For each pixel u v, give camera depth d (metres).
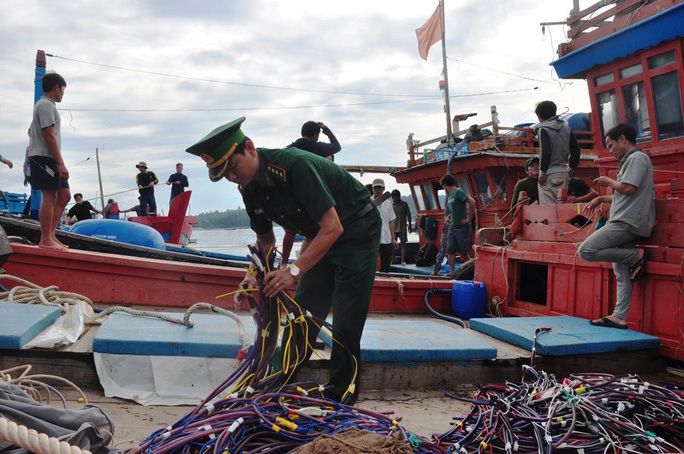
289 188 3.23
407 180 16.36
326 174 3.37
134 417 3.77
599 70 8.56
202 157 3.08
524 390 3.61
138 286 6.96
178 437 2.59
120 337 4.25
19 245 6.69
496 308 7.55
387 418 2.96
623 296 5.78
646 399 3.41
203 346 4.30
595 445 2.98
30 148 6.62
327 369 4.54
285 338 3.51
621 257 5.68
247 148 3.13
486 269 7.84
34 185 6.65
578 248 5.95
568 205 6.65
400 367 4.84
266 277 3.06
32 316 4.56
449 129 19.94
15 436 2.14
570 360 5.28
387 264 12.56
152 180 18.30
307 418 2.81
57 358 4.24
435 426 3.97
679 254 5.41
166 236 18.00
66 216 18.09
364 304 3.56
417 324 6.02
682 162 7.46
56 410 2.61
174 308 6.98
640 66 7.92
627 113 8.24
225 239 48.84
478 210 13.86
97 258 6.83
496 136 13.42
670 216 5.55
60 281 6.80
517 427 3.17
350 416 2.94
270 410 2.89
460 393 4.82
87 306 5.34
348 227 3.51
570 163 8.34
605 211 6.35
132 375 4.32
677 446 3.24
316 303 3.76
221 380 4.34
